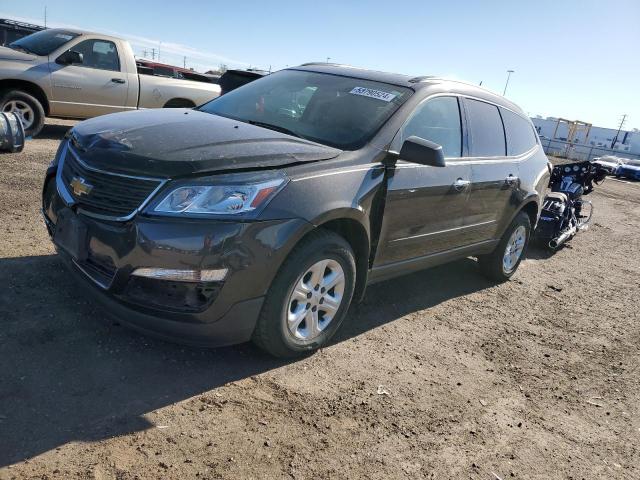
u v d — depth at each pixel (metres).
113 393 2.84
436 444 2.94
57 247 3.32
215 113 4.33
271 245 2.96
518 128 5.62
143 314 2.87
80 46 9.73
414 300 5.02
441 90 4.41
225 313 2.95
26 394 2.69
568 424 3.39
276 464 2.54
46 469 2.26
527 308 5.42
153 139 3.19
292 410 2.97
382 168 3.67
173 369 3.14
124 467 2.36
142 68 10.99
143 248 2.80
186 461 2.46
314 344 3.51
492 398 3.53
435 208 4.21
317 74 4.59
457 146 4.52
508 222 5.50
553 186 9.21
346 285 3.57
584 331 5.05
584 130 67.38
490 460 2.90
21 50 9.61
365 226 3.55
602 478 2.92
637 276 7.61
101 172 3.01
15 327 3.22
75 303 3.61
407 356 3.87
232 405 2.92
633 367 4.41
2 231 4.74
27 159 7.83
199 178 2.88
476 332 4.55
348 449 2.75
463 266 6.38
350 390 3.28
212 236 2.82
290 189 3.07
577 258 8.14
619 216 13.77
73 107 9.78
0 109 8.92
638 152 66.75
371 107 4.00
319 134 3.83
